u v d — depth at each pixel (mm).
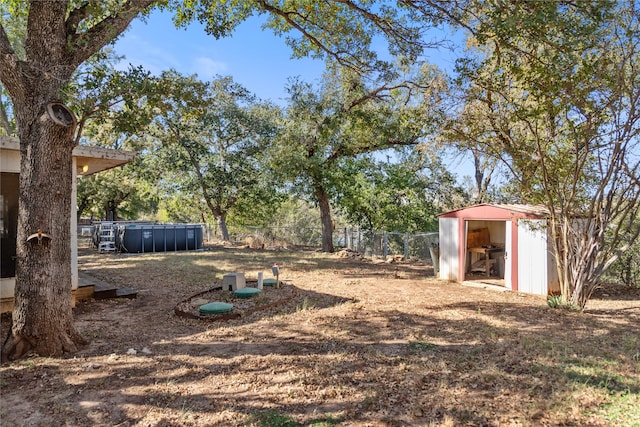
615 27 6008
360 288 9180
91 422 3051
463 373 3977
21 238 4492
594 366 4168
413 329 5645
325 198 18781
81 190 28812
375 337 5262
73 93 4898
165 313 6637
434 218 20375
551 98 6160
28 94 4488
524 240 8578
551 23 4848
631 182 6484
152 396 3496
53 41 4527
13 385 3703
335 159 18109
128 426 2994
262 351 4707
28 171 4473
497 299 7918
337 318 6297
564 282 7250
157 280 9945
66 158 4684
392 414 3152
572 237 7160
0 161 6145
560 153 7109
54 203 4562
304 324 5941
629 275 10031
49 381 3799
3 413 3174
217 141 22891
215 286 9023
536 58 5770
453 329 5641
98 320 6156
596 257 6934
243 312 6473
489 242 11969
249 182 23141
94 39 4840
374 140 16594
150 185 23078
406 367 4137
